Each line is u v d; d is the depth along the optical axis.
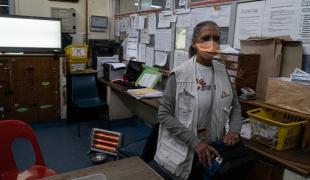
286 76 1.80
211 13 2.46
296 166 1.33
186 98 1.37
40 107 3.60
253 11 2.07
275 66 1.78
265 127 1.55
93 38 4.38
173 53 3.00
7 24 3.37
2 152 1.54
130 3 3.95
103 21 4.39
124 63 3.79
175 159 1.41
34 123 3.60
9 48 3.43
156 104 2.48
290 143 1.53
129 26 3.92
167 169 1.46
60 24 3.68
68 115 3.79
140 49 3.66
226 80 1.47
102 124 3.81
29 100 3.51
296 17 1.78
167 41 3.09
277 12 1.89
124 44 4.07
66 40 3.89
